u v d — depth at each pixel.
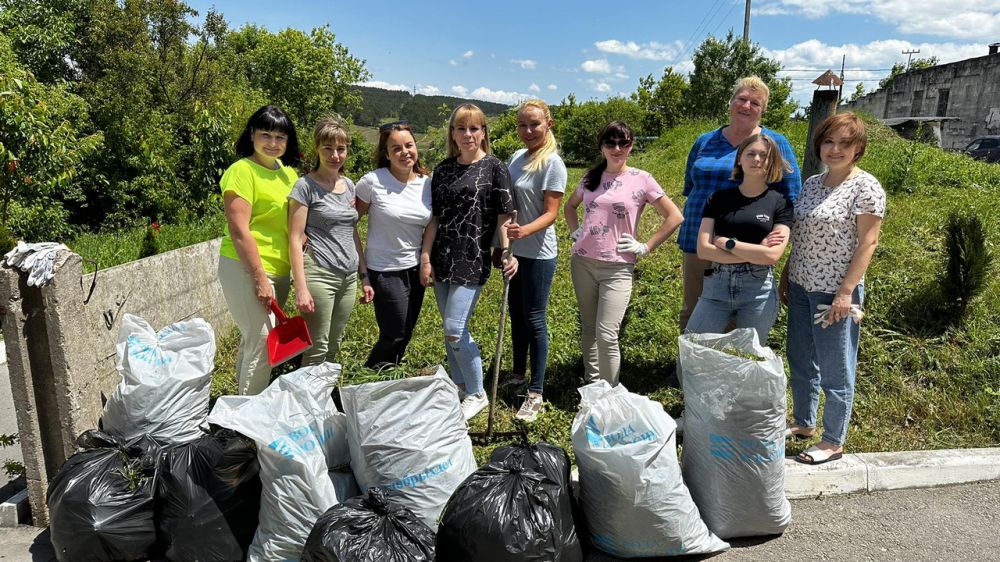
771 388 2.63
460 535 2.34
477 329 5.19
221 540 2.64
